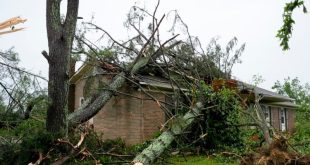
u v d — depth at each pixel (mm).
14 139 8883
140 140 16234
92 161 9117
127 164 9242
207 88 12961
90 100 11117
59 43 9578
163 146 9898
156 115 16703
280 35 7184
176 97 11875
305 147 10398
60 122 9305
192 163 10703
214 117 12945
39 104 9172
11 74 8750
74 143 9188
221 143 12898
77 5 9961
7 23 6047
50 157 8141
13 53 8805
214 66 15352
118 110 16797
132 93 16469
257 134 13023
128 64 12375
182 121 10922
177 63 13156
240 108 12578
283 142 7520
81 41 11617
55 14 9672
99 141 10219
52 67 9445
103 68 12266
